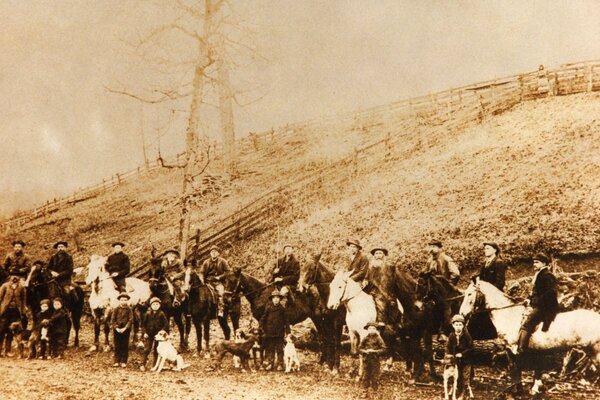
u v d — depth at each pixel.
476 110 19.39
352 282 11.23
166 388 9.92
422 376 10.70
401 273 11.20
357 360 12.26
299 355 13.29
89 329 17.25
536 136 16.48
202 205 22.28
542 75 18.30
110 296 13.84
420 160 18.78
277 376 11.30
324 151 21.66
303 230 18.34
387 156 19.91
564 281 10.83
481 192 15.51
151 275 13.62
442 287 10.67
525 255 12.93
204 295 13.38
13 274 14.16
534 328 9.30
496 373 10.48
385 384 10.46
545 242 12.82
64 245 14.38
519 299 9.91
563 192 13.91
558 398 9.09
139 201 23.84
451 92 20.09
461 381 9.33
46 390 9.32
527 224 13.53
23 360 12.40
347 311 11.20
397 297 11.10
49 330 12.81
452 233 14.67
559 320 9.25
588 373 9.48
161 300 13.34
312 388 10.30
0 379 9.92
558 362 9.67
